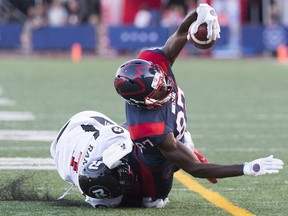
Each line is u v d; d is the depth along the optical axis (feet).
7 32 262.67
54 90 162.81
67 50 263.29
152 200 61.05
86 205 62.03
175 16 261.03
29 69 216.54
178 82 183.83
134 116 56.70
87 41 263.29
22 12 295.69
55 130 106.11
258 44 264.72
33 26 261.85
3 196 64.80
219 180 74.95
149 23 264.52
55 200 64.13
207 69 222.28
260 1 274.57
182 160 56.08
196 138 102.68
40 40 262.67
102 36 264.31
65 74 201.67
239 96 156.56
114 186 58.65
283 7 272.72
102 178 58.34
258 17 274.98
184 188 71.20
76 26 262.67
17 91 160.25
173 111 57.21
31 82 180.34
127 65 56.39
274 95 159.02
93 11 288.51
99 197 59.67
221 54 267.18
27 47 264.11
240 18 266.77
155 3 272.92
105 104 137.80
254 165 54.49
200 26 57.47
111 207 60.90
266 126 114.62
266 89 170.81
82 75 199.31
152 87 55.31
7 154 87.04
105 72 208.44
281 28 263.49
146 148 57.31
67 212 59.21
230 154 90.17
